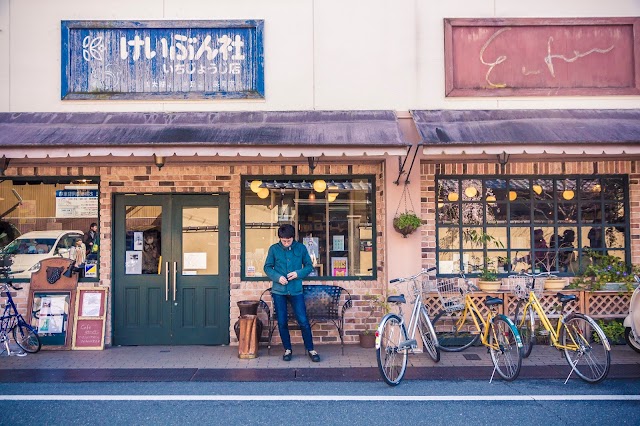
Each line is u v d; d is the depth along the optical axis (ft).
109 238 29.25
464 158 29.09
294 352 27.53
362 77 28.50
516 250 30.37
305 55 28.55
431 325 25.64
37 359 26.23
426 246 29.76
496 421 18.12
